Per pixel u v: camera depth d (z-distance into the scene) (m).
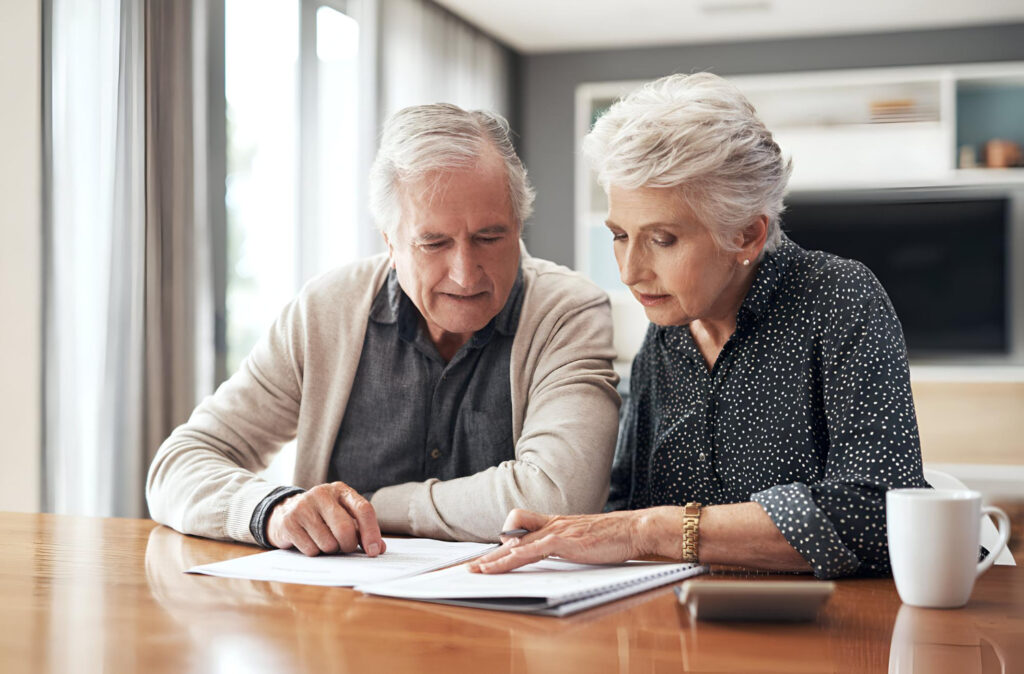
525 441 1.35
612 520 1.07
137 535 1.31
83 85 2.93
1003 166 5.48
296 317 1.53
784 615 0.86
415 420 1.49
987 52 5.48
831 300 1.20
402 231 1.33
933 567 0.90
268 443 1.53
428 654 0.78
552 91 6.02
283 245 3.85
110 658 0.77
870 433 1.11
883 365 1.14
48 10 2.83
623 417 1.51
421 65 4.90
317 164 4.02
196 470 1.36
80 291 2.94
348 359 1.50
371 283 1.53
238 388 1.52
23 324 2.78
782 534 1.03
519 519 1.08
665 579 1.01
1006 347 5.63
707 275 1.18
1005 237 5.61
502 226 1.32
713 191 1.14
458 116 1.30
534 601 0.91
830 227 5.84
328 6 4.17
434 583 0.98
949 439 5.32
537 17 5.36
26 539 1.28
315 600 0.94
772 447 1.25
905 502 0.92
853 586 1.01
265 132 3.74
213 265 3.41
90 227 2.96
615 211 1.19
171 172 3.12
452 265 1.32
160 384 3.06
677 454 1.33
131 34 3.02
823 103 5.70
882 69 5.59
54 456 2.82
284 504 1.21
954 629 0.84
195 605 0.93
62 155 2.87
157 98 3.08
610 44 5.90
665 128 1.12
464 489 1.30
